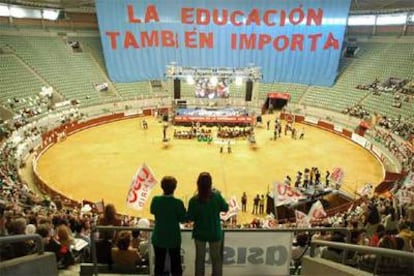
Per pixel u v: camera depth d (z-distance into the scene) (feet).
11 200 61.98
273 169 113.70
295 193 74.54
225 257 25.84
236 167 114.52
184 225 55.31
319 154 128.57
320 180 104.63
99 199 92.58
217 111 159.84
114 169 111.24
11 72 149.59
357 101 161.17
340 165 118.93
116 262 31.35
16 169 100.48
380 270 26.53
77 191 96.63
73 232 46.50
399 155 115.65
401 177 98.07
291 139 144.05
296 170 113.50
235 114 156.97
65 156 121.39
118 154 123.65
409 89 150.41
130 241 32.91
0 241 17.07
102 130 151.33
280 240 26.08
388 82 160.76
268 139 142.82
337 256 32.22
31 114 136.67
